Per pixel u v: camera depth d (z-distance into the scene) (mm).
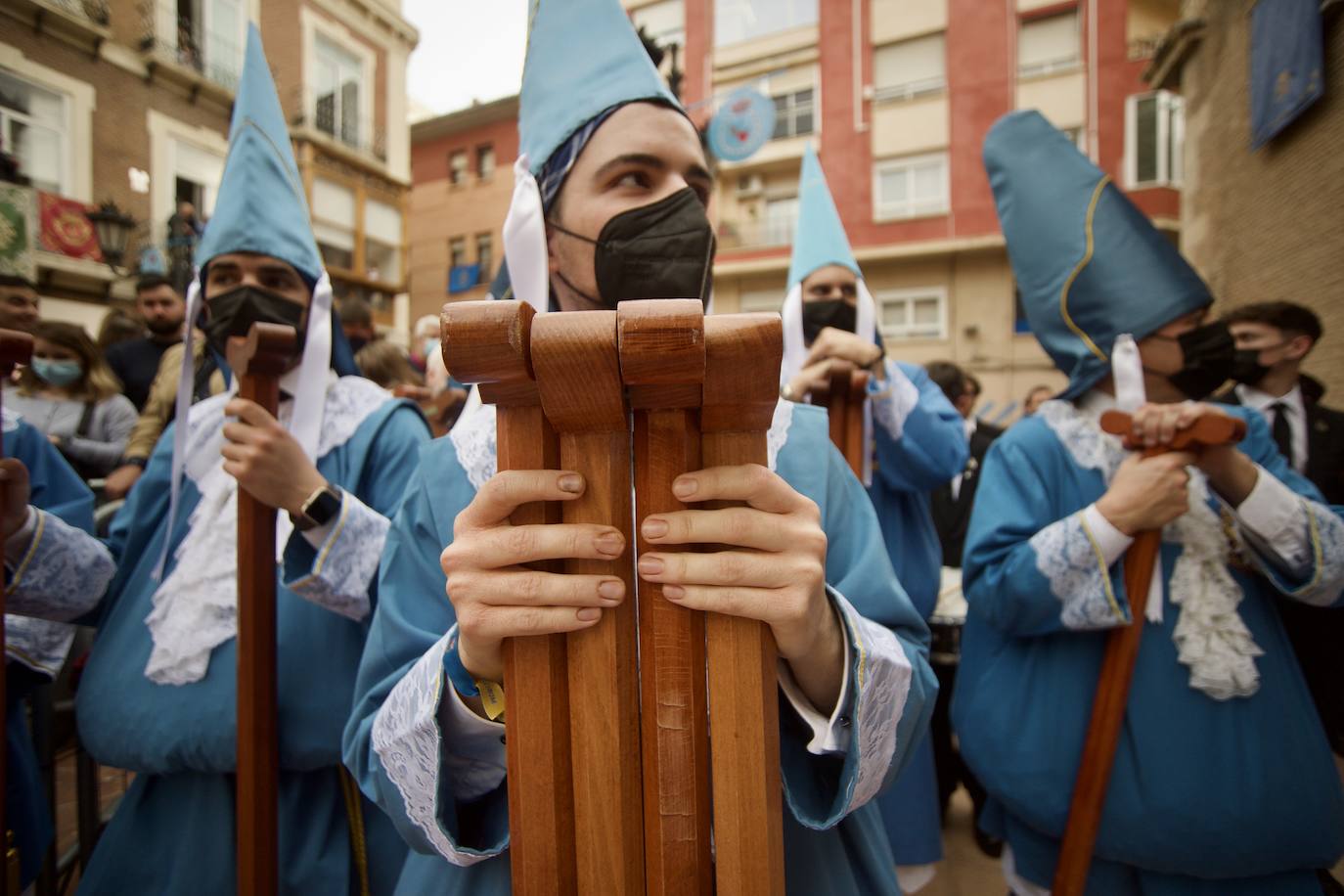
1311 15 4156
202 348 1794
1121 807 1322
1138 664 1366
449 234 17031
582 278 1069
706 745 651
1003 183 1764
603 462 616
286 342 1266
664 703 630
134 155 4312
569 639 637
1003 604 1437
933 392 2451
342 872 1322
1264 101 4660
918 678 875
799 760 859
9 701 1545
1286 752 1306
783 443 981
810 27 14070
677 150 1061
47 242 4230
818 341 2021
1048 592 1365
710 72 14484
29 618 1558
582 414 595
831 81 14000
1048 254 1642
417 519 999
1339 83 4004
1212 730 1315
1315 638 1788
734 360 556
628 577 638
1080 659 1444
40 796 1630
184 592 1340
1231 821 1270
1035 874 1495
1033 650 1489
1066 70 12672
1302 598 1326
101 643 1400
